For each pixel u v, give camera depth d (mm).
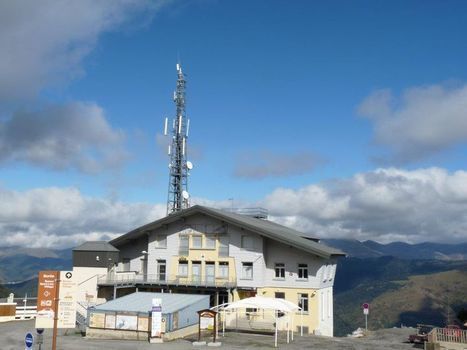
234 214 60312
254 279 52281
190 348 33969
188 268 55250
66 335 40094
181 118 87688
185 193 78000
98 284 53125
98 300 52938
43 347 33312
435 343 34469
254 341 38500
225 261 53750
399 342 39969
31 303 55250
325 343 38156
